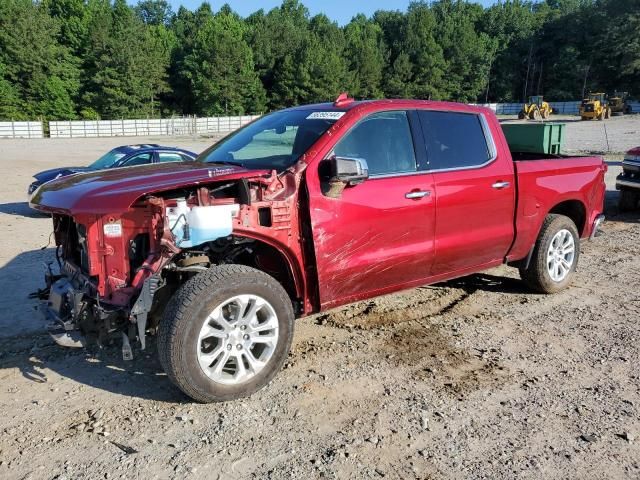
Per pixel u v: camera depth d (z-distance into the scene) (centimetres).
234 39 8225
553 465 317
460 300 591
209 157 486
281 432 347
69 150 3381
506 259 559
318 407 376
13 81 6906
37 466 314
